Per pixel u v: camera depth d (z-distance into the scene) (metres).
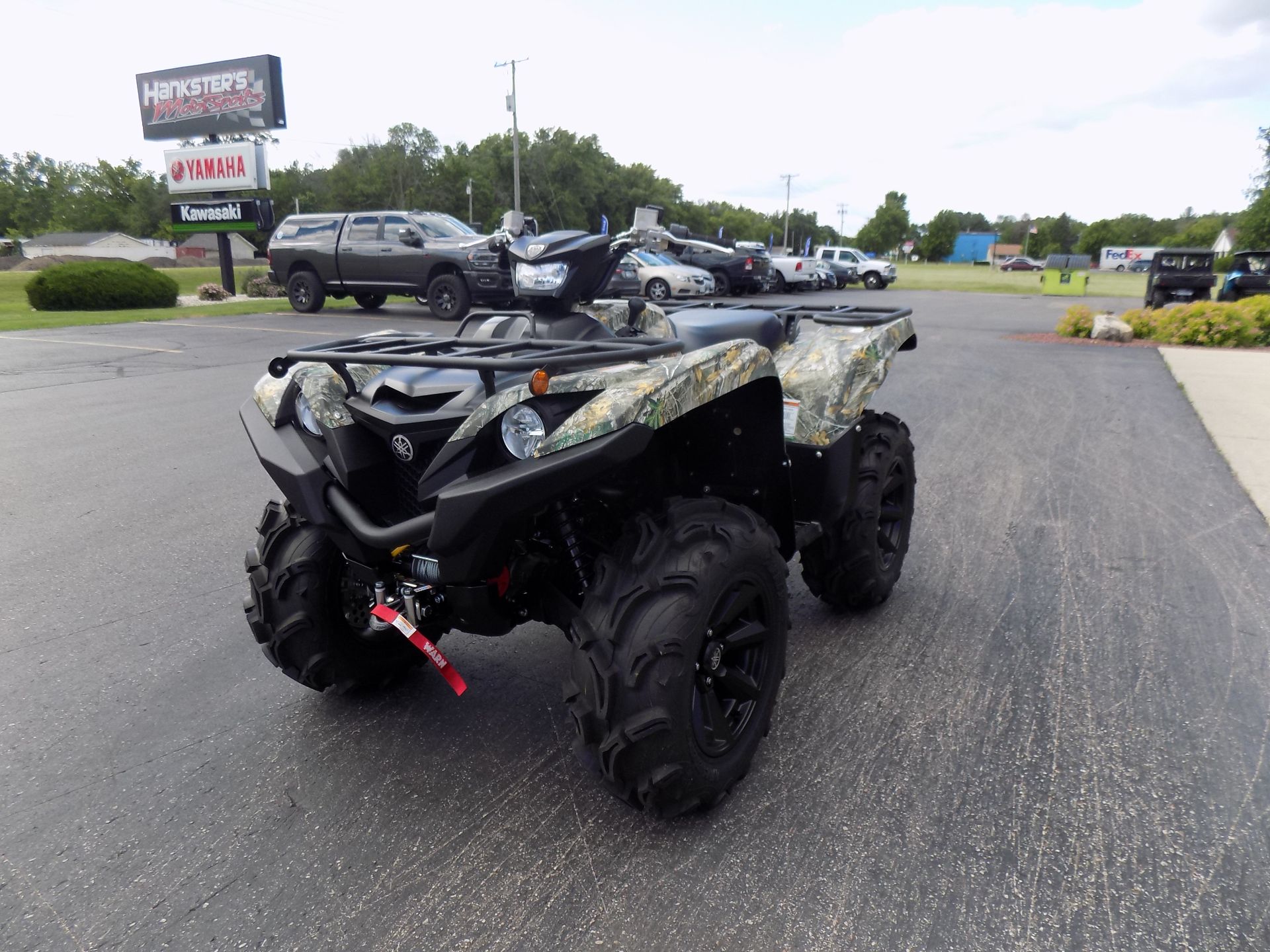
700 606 2.18
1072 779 2.54
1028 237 116.69
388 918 2.03
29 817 2.41
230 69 23.30
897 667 3.25
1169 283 20.52
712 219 117.31
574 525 2.53
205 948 1.94
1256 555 4.40
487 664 3.32
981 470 6.05
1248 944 1.93
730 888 2.11
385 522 2.46
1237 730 2.81
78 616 3.72
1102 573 4.18
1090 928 1.97
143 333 13.93
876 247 124.31
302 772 2.62
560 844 2.28
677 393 2.18
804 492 3.24
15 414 7.85
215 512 5.13
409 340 3.03
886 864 2.19
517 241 2.99
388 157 94.31
